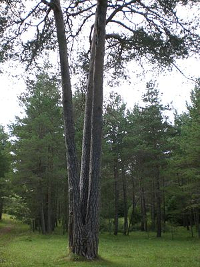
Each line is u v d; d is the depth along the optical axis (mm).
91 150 11008
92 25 13477
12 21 11422
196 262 12055
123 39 12680
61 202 38750
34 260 10891
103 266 9336
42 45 11930
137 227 40594
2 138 44781
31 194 31281
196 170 23281
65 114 11297
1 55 11469
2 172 39969
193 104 25531
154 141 30781
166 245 22578
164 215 37062
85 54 14203
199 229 30469
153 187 31969
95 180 10789
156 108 30516
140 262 11320
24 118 31250
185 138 26344
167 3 11055
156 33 11812
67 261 10039
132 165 32812
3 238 26812
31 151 28484
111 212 38312
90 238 10461
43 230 31234
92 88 12031
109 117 25672
